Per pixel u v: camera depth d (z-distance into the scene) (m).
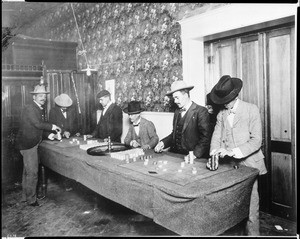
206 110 3.29
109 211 3.80
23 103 5.36
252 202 2.71
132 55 5.28
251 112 2.83
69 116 5.46
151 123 4.30
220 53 4.04
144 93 5.08
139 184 2.37
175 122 3.53
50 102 5.66
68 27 6.96
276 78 3.40
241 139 2.84
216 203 2.09
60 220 3.54
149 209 2.30
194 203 1.98
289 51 3.24
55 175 5.45
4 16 6.44
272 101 3.46
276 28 3.35
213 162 2.52
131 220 3.50
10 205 4.10
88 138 4.86
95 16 6.16
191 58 4.11
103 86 6.08
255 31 3.56
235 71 3.86
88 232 3.19
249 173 2.40
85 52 6.52
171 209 2.10
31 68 5.82
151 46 4.86
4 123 5.16
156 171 2.54
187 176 2.35
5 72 5.14
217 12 3.60
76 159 3.33
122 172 2.55
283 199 3.42
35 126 4.03
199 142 3.18
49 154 4.00
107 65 5.93
